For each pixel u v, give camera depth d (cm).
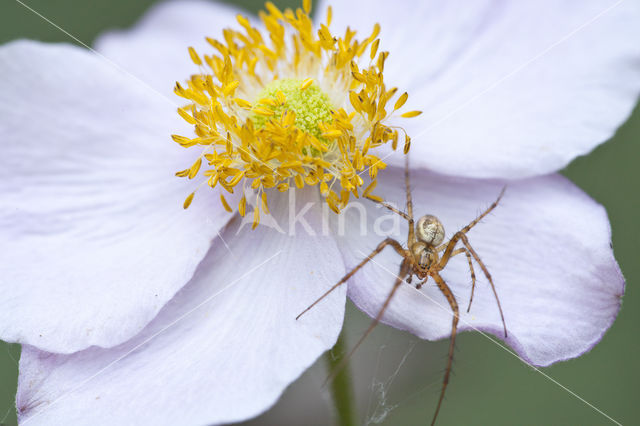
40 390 14
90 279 14
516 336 14
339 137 14
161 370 14
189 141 14
